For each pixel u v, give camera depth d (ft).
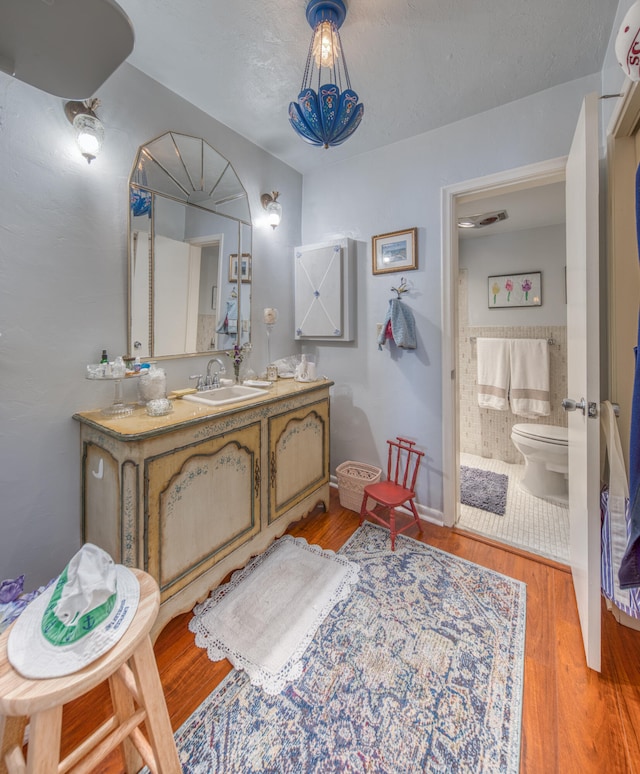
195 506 4.65
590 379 3.91
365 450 8.16
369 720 3.41
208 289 6.55
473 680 3.80
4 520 4.21
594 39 4.64
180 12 4.23
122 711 2.81
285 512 6.34
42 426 4.47
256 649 4.20
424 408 7.23
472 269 11.50
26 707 1.95
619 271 4.76
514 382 10.51
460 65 5.10
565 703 3.55
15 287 4.17
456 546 6.31
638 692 3.65
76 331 4.73
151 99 5.40
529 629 4.47
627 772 2.98
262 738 3.27
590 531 3.86
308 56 4.90
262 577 5.46
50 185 4.39
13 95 4.04
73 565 2.56
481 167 6.23
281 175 8.02
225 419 5.02
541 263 10.41
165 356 5.86
